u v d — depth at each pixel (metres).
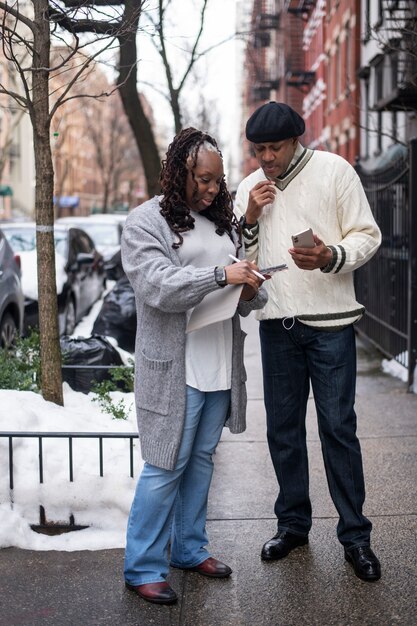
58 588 3.68
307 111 35.62
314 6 31.92
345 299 3.87
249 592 3.66
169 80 12.58
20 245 12.36
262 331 4.02
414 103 13.49
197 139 3.43
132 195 76.81
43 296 5.06
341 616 3.43
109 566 3.89
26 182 57.97
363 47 23.11
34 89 5.01
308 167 3.83
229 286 3.41
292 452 4.04
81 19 5.30
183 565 3.87
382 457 5.72
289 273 3.86
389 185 9.30
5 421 4.39
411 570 3.85
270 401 4.04
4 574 3.80
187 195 3.49
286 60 35.88
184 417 3.49
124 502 4.17
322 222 3.83
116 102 50.03
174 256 3.47
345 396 3.86
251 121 3.73
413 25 10.48
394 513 4.61
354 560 3.80
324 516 4.57
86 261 12.70
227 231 3.64
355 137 23.69
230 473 5.41
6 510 4.14
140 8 5.32
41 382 5.17
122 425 4.82
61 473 4.21
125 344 9.38
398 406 7.33
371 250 3.76
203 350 3.56
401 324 8.79
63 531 4.19
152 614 3.46
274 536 4.10
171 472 3.56
